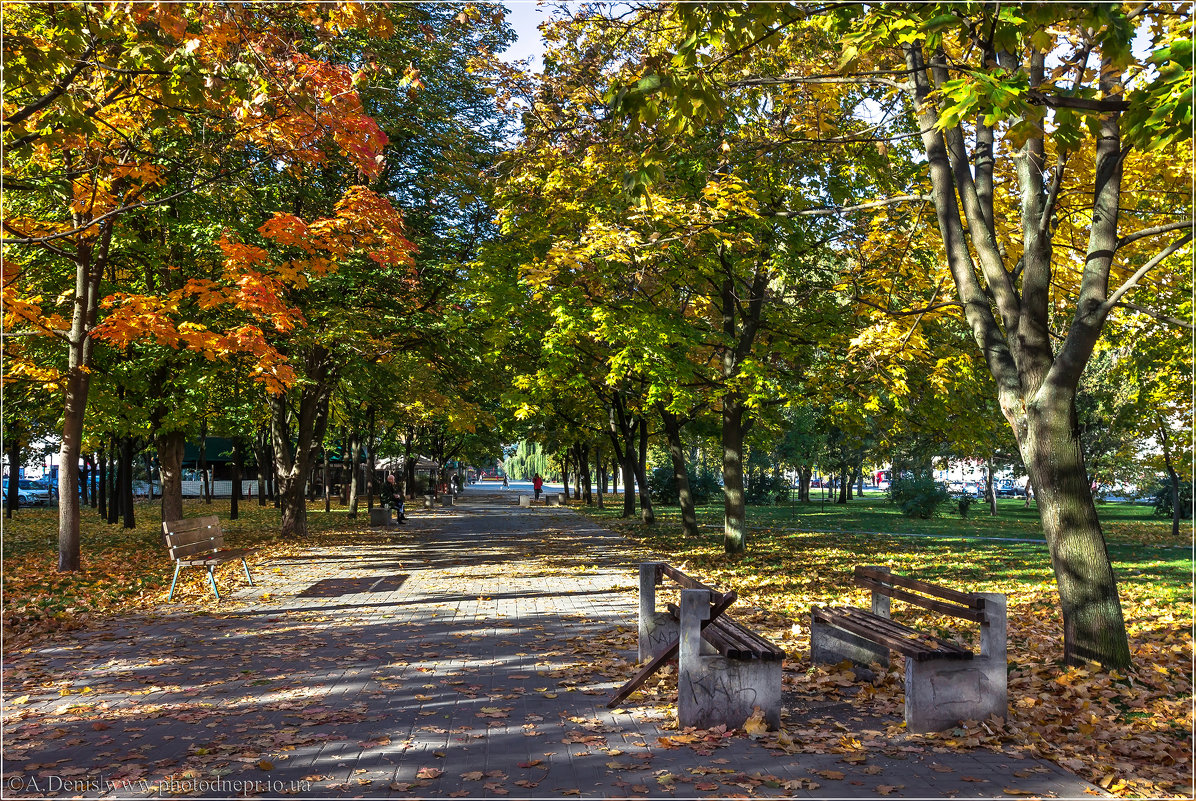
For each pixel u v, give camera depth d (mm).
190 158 11562
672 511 40906
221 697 6516
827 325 17297
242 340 12648
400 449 52781
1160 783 4691
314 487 60625
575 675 7180
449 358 22984
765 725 5574
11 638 8984
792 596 12023
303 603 11516
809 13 6328
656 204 11367
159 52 7852
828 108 12531
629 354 15195
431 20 19453
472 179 18562
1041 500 7777
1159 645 8773
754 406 16219
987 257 8547
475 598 11922
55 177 9188
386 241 11992
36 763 5000
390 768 4898
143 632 9383
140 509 43031
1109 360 33875
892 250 13789
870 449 44969
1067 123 6281
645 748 5270
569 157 14734
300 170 10469
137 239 17938
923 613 10562
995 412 19375
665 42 11234
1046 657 8125
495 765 4953
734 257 16531
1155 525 31328
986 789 4598
